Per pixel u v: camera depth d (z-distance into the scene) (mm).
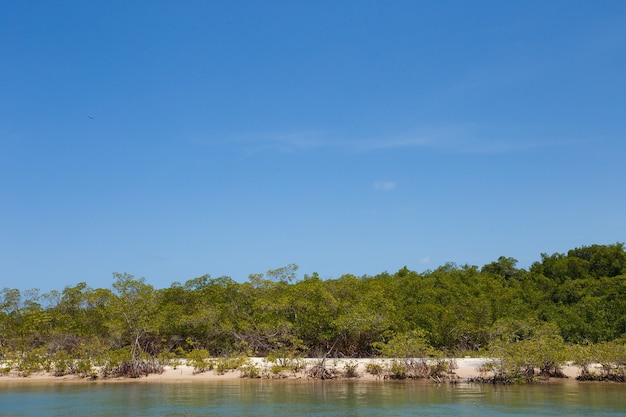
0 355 48250
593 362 39188
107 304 52250
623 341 43062
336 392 34062
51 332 48844
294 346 45031
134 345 44688
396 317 49281
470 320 50375
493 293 59531
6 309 54531
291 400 30938
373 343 46000
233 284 56906
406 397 31734
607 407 27875
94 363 43000
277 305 49781
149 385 38438
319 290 49531
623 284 56188
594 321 49688
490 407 28141
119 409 28484
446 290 59469
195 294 57875
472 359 44281
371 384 38000
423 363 40812
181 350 48438
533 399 30609
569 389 34719
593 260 69562
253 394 33406
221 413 27125
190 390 35469
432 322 49062
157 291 53750
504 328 47656
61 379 42531
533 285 66250
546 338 40312
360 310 47188
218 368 43500
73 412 27797
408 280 66000
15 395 33906
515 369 37625
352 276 55375
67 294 54875
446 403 29531
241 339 50094
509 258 80312
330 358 46438
